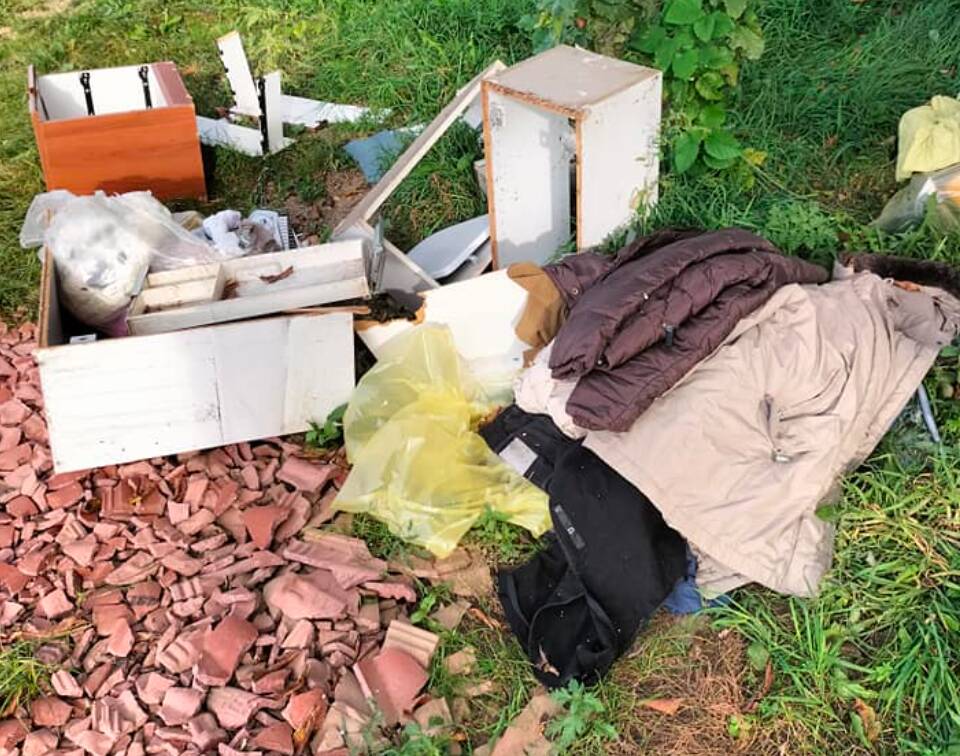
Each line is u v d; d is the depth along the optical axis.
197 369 3.27
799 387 3.03
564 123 3.82
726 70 3.84
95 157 4.49
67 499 3.29
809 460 2.91
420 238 4.34
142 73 4.86
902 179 3.96
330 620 2.88
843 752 2.56
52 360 3.17
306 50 5.59
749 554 2.85
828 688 2.68
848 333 3.10
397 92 5.11
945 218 3.71
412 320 3.49
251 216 4.20
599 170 3.54
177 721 2.65
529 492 3.11
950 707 2.56
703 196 3.90
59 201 3.96
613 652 2.73
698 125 3.83
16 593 3.02
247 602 2.93
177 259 3.77
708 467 2.90
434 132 3.98
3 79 5.66
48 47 5.92
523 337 3.52
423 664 2.78
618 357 2.98
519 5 5.24
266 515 3.17
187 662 2.79
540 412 3.22
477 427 3.39
